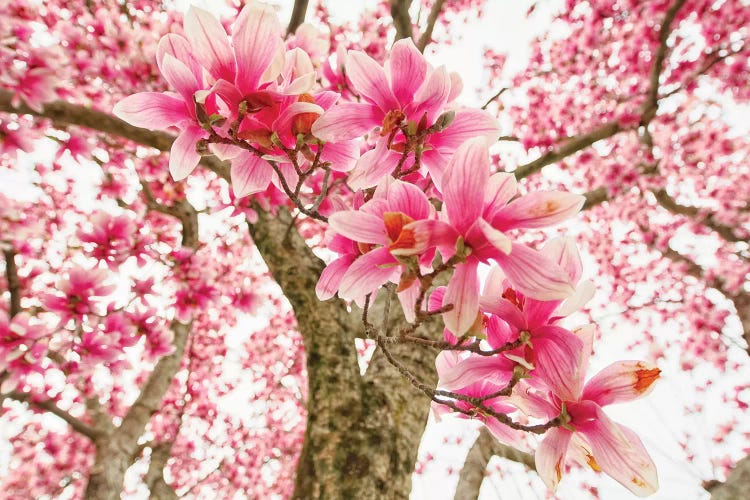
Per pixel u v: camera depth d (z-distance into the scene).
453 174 0.78
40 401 4.07
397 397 2.66
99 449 4.22
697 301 7.28
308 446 2.54
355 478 2.34
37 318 3.15
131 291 3.38
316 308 3.04
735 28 5.70
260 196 2.96
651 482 0.83
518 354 0.90
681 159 6.44
